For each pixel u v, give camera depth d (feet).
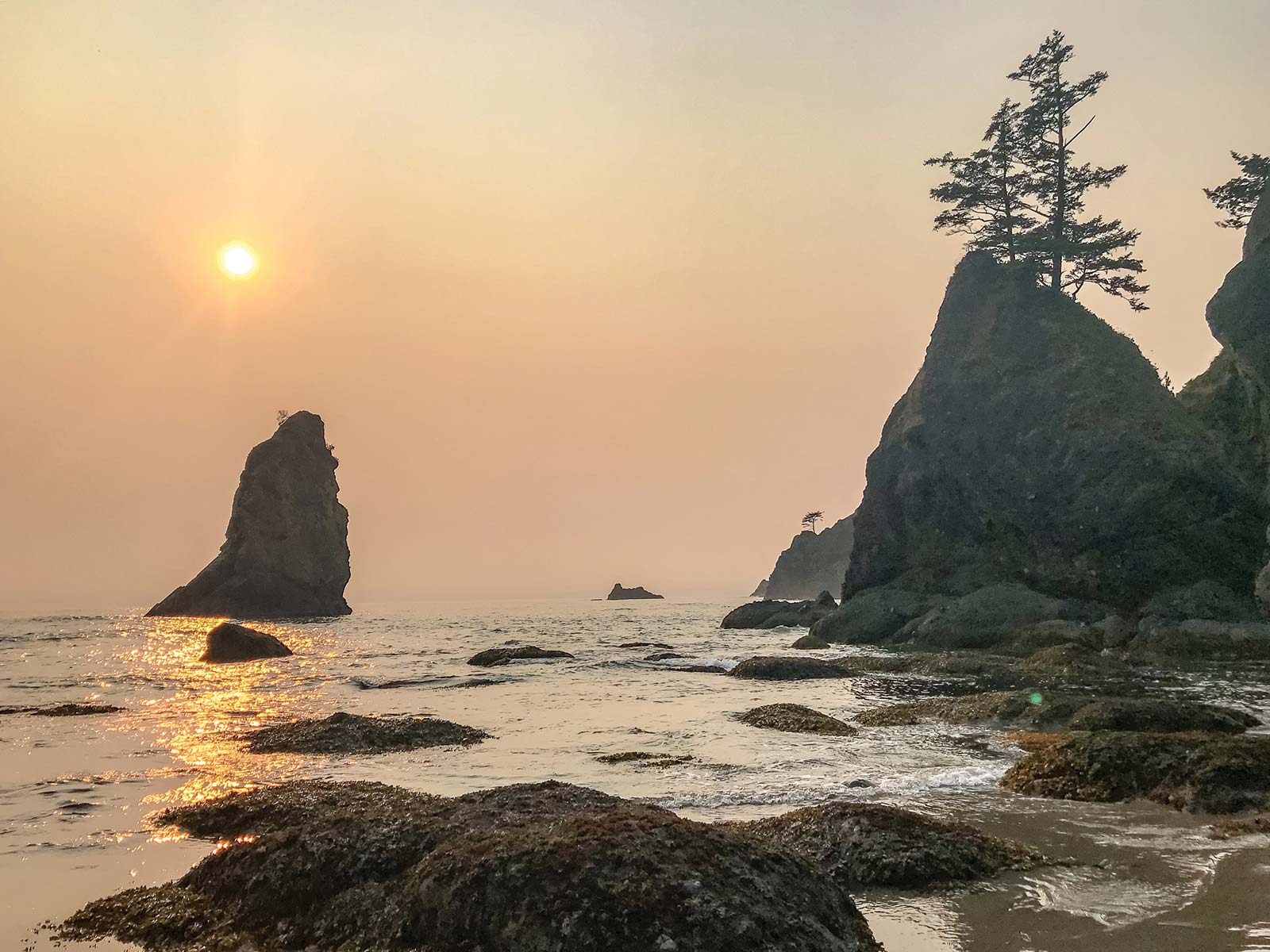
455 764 50.57
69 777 47.16
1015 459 181.47
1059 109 220.23
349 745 55.47
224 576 320.29
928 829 30.09
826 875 24.34
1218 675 98.32
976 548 185.26
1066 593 165.37
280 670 116.06
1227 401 180.04
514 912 21.13
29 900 27.50
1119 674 96.32
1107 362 184.96
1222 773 38.42
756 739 58.85
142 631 232.32
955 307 213.46
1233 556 152.46
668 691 90.84
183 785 45.27
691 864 22.16
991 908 25.48
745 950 20.04
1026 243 214.28
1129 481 163.22
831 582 548.31
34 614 416.26
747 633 216.33
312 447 342.03
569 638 196.95
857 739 58.39
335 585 348.59
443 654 144.56
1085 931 23.58
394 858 25.38
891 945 22.90
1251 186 204.33
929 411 201.26
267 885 25.29
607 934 20.26
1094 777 41.16
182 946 23.86
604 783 44.80
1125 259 210.79
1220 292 167.32
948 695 86.43
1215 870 28.45
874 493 207.62
